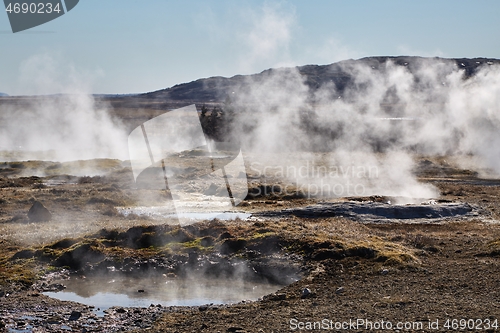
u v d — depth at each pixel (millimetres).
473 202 43125
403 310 14445
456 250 23016
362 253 22062
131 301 17719
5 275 20531
